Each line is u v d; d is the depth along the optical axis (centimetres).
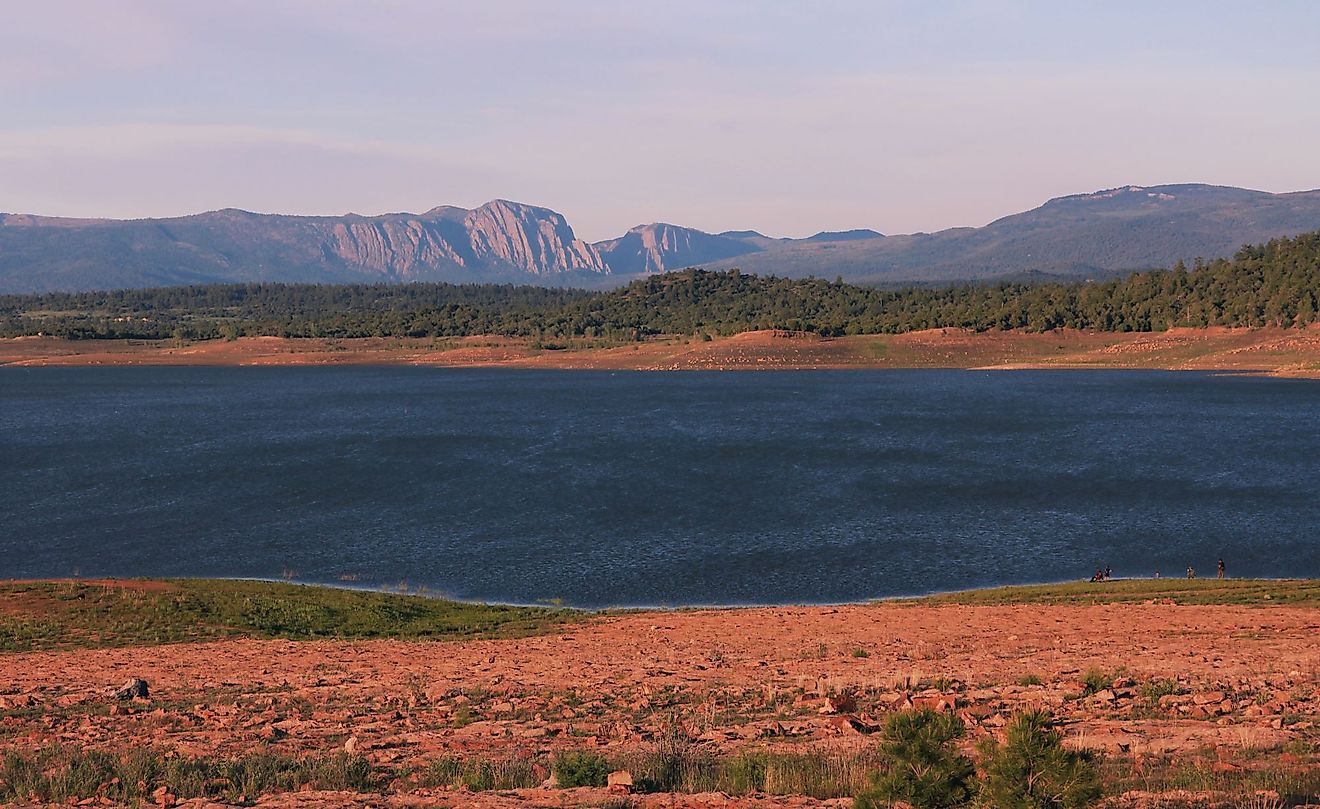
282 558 6544
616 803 1435
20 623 4288
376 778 1672
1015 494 8738
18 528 7538
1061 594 4938
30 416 16862
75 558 6594
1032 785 1179
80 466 10775
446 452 11788
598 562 6375
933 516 7788
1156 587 5009
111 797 1586
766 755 1689
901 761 1252
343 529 7438
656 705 2447
